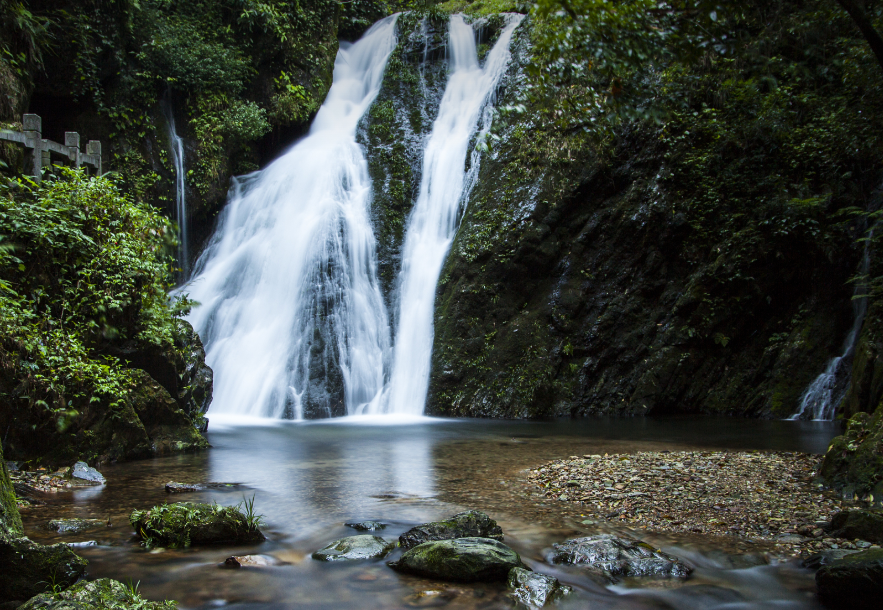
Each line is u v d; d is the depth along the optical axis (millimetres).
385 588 4551
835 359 14336
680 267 16375
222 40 19156
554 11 6191
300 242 17422
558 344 16156
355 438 11609
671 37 6250
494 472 8359
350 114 21719
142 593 4391
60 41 15203
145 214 10461
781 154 15836
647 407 15383
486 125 19078
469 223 17453
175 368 10688
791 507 6348
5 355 7664
